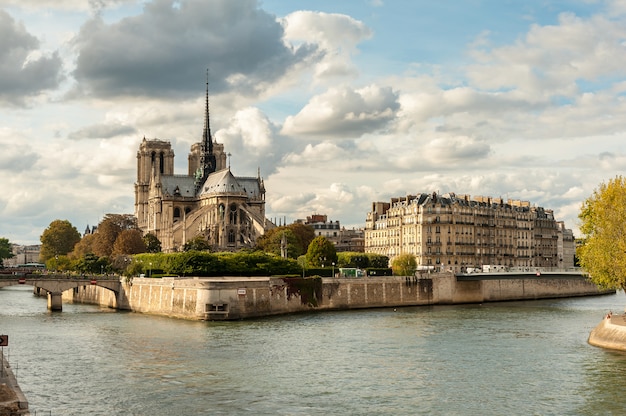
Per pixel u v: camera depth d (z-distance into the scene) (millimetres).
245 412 80688
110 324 161625
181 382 95125
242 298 176250
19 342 130000
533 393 89125
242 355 115438
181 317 179250
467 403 84688
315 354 116500
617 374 99125
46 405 83125
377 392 89938
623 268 125938
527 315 183375
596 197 137250
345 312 196500
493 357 113312
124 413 80062
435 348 122625
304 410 81688
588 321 166125
